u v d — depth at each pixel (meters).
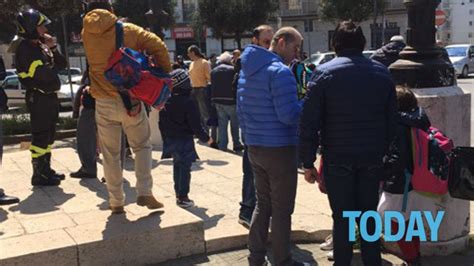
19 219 4.65
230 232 4.80
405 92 4.00
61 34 29.12
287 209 3.92
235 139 9.76
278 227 3.94
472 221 5.55
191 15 44.31
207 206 5.67
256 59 3.80
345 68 3.43
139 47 4.27
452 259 4.54
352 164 3.48
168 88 4.24
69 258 4.00
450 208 4.54
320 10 37.06
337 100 3.42
